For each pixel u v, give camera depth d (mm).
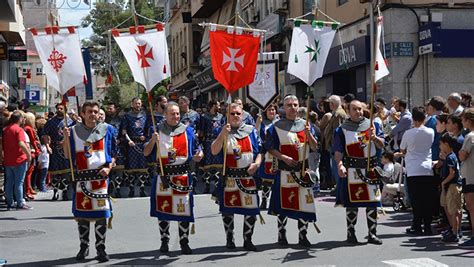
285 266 7684
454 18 18266
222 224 10805
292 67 8977
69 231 10484
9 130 13156
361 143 8891
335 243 9062
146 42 8531
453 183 9039
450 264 7652
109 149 8211
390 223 10711
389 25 18203
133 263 7965
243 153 8570
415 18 18297
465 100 11641
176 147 8375
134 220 11461
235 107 8656
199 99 47844
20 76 36875
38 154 15820
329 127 13695
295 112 8828
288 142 8734
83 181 8031
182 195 8398
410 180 9648
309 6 24062
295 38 9008
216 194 8891
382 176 8945
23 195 14352
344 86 22281
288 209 8766
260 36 8789
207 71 36562
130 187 15219
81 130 8125
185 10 46312
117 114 15891
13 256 8555
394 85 18172
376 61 9117
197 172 16312
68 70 8312
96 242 8148
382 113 13711
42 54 8320
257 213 8594
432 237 9445
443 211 9867
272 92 12883
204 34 39156
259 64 12898
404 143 9773
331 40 9148
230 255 8359
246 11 33719
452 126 9289
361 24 19781
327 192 15125
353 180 8914
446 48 17797
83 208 8023
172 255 8406
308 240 9141
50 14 8531
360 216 11492
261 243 9172
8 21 20531
